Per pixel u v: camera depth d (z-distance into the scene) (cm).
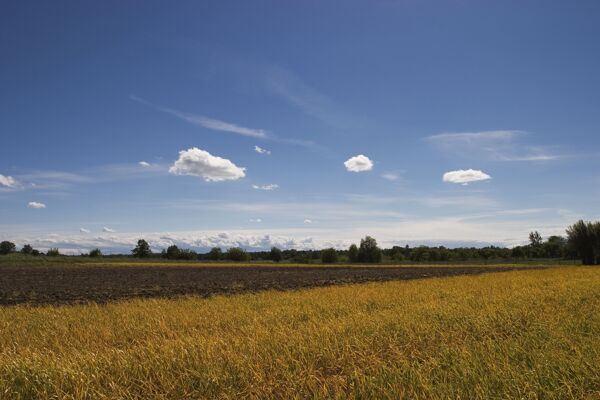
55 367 769
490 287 2638
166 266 7719
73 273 5256
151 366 787
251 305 1914
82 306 2038
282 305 1891
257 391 680
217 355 847
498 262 11300
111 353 875
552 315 1288
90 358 819
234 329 1217
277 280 4219
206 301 2117
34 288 3259
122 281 4022
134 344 1086
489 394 633
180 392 694
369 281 4016
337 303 1870
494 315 1292
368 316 1349
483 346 901
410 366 774
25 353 889
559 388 642
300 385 709
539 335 1003
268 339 993
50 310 1798
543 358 780
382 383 689
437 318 1295
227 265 8738
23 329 1298
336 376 738
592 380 683
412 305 1683
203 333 1174
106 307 1912
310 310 1648
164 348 887
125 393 671
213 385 711
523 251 13475
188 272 5744
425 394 645
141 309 1775
